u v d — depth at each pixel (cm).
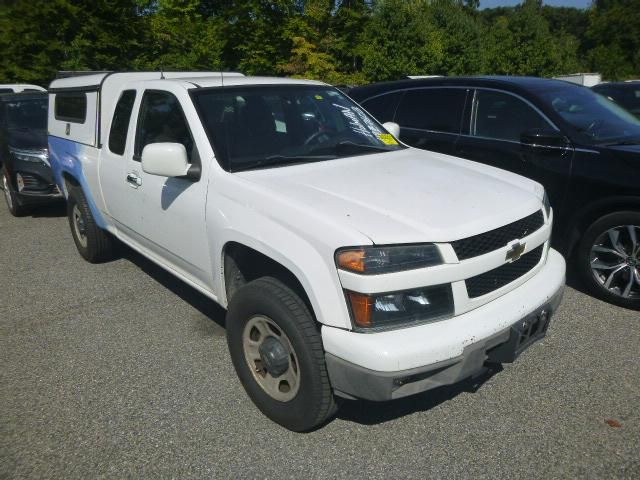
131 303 482
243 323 312
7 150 783
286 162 356
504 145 511
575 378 350
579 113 496
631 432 299
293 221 282
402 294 255
